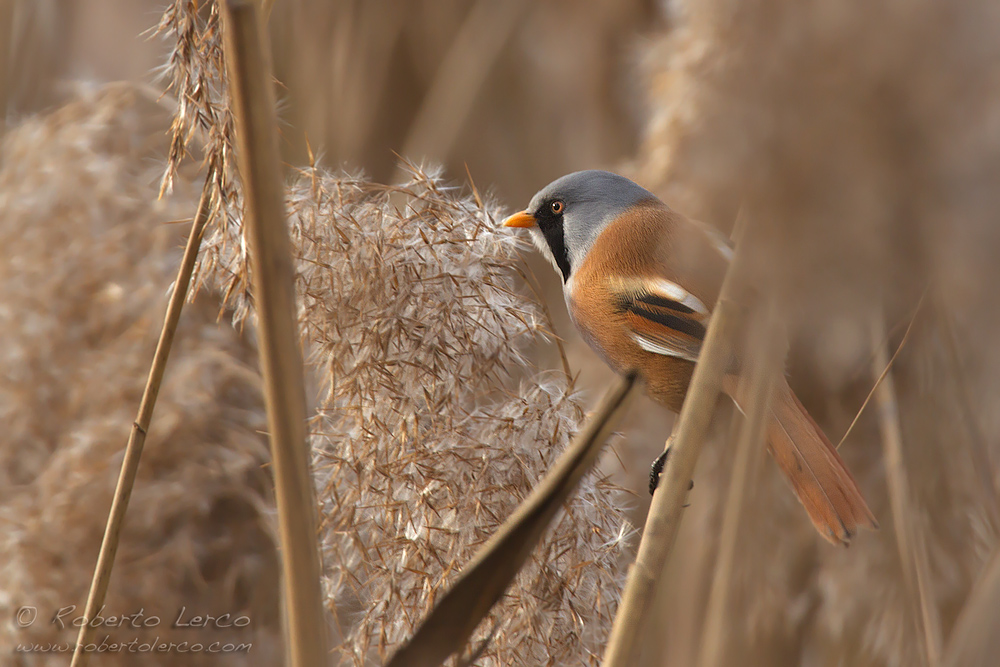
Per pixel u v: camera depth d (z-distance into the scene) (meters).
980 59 2.96
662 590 4.27
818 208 3.25
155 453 4.28
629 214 4.28
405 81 4.40
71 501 4.28
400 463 4.21
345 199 4.23
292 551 3.62
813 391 4.28
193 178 4.30
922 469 4.25
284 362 3.58
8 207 4.30
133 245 4.30
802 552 4.27
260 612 4.29
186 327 4.29
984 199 3.07
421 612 4.21
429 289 4.22
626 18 4.41
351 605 4.23
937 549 4.25
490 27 4.39
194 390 4.29
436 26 4.39
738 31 3.25
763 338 4.18
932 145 3.04
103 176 4.30
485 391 4.23
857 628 4.26
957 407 4.24
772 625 4.23
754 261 3.43
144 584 4.27
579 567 4.21
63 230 4.30
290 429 3.61
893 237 3.16
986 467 4.24
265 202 3.54
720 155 3.34
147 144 4.30
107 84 4.31
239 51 3.48
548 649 4.21
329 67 4.39
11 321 4.29
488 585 3.62
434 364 4.22
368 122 4.39
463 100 4.39
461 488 4.21
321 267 4.22
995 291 3.19
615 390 3.68
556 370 4.24
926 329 4.23
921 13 2.96
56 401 4.29
